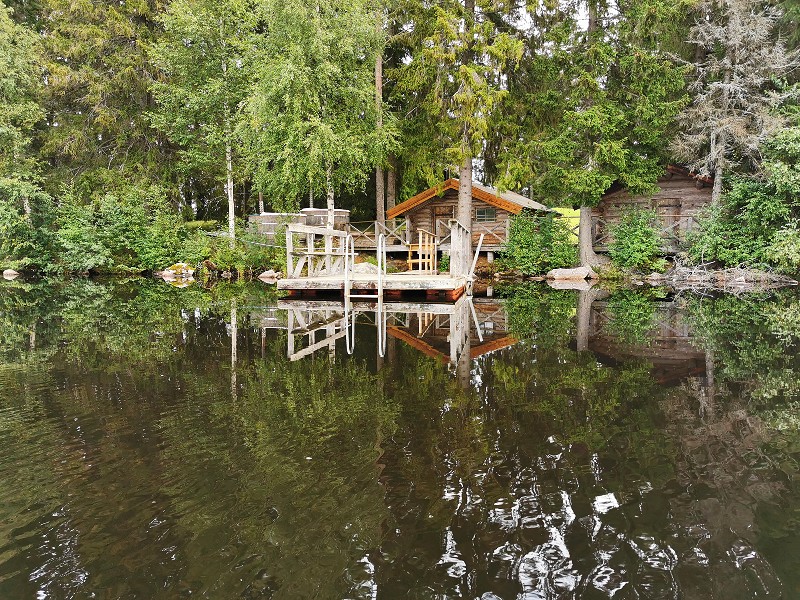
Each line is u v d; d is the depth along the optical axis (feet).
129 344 22.79
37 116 66.49
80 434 12.16
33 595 6.61
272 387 15.80
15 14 74.90
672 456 10.58
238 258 63.36
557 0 50.75
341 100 54.19
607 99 51.47
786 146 44.37
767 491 9.06
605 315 31.96
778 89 50.31
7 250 64.75
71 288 51.90
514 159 52.31
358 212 79.87
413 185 68.49
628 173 52.24
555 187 56.59
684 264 53.11
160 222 68.18
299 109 48.88
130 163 72.38
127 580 6.88
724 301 38.06
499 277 61.05
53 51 69.87
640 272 56.29
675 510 8.47
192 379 16.84
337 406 13.88
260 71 50.78
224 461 10.52
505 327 27.58
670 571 6.93
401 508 8.61
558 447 11.05
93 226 67.97
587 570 6.97
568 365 18.67
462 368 18.20
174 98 64.90
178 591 6.64
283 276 59.16
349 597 6.47
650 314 32.14
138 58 68.23
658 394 14.93
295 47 47.67
